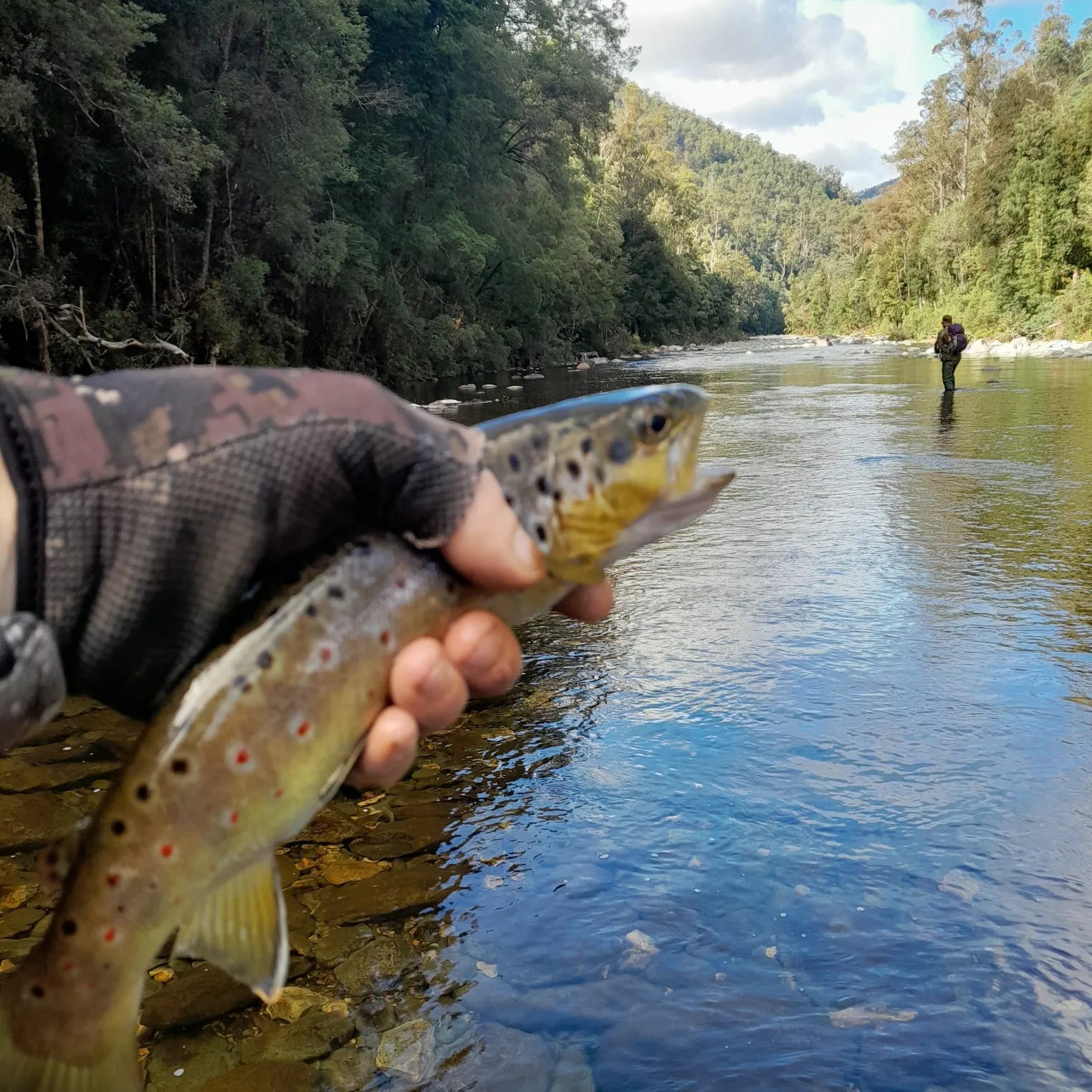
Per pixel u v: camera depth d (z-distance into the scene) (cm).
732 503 1006
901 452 1345
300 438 143
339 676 154
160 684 153
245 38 2311
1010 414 1794
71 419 136
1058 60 8431
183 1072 240
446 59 3278
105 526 137
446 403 2398
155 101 1844
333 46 2609
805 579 699
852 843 341
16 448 132
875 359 4716
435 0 3228
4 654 128
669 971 278
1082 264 5450
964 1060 241
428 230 3269
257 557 147
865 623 592
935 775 390
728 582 698
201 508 140
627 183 8394
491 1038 252
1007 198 5775
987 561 736
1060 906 302
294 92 2327
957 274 7506
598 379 3638
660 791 382
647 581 707
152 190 2138
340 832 355
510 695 488
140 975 157
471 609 164
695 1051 246
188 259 2452
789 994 267
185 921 155
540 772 401
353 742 157
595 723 450
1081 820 352
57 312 1950
